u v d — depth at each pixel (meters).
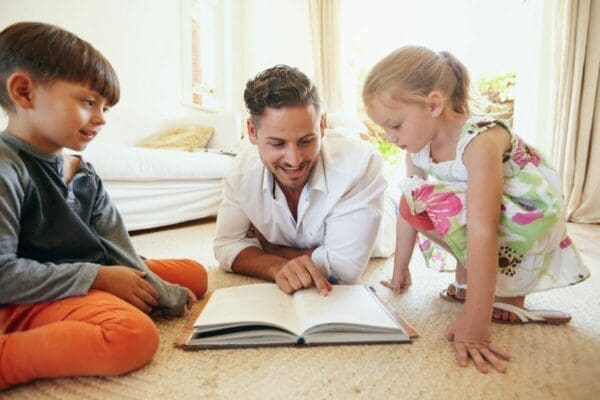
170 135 2.71
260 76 0.79
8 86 0.64
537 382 0.56
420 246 1.09
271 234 1.09
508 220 0.81
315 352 0.64
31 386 0.55
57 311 0.60
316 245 1.08
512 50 2.92
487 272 0.66
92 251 0.74
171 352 0.64
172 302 0.77
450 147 0.81
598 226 2.37
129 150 1.83
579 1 2.50
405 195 0.93
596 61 2.50
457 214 0.84
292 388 0.54
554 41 2.62
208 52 3.40
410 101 0.76
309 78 0.80
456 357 0.63
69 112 0.66
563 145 2.61
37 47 0.64
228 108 3.62
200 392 0.53
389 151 3.32
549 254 0.85
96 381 0.56
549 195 0.81
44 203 0.68
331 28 3.45
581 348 0.67
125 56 2.53
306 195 0.92
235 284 1.02
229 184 1.03
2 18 1.85
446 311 0.85
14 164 0.63
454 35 3.10
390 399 0.52
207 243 1.64
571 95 2.56
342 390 0.54
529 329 0.76
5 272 0.58
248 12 3.69
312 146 0.79
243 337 0.65
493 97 3.00
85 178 0.79
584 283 1.10
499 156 0.73
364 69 3.55
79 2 2.21
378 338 0.67
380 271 1.22
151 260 0.90
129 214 1.85
